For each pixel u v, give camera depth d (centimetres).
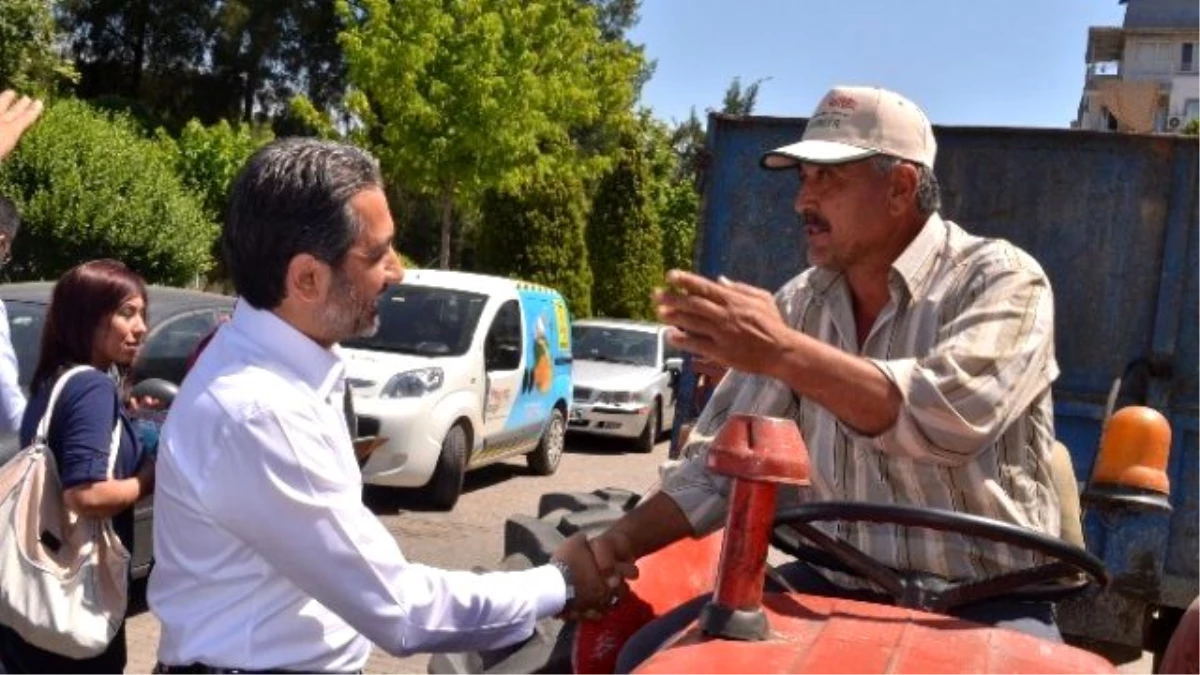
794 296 304
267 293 229
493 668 330
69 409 365
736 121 591
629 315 2919
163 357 761
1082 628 486
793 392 289
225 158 2584
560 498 446
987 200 552
